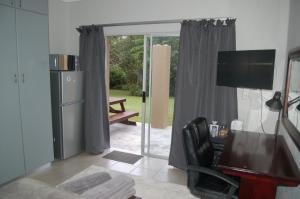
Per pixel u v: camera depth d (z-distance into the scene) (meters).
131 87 6.75
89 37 3.85
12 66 2.80
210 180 2.22
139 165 3.62
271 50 2.65
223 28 3.05
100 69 3.87
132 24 3.73
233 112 3.14
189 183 2.14
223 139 2.75
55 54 3.76
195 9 3.30
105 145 4.14
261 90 3.07
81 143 4.04
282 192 2.16
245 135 2.72
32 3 2.98
